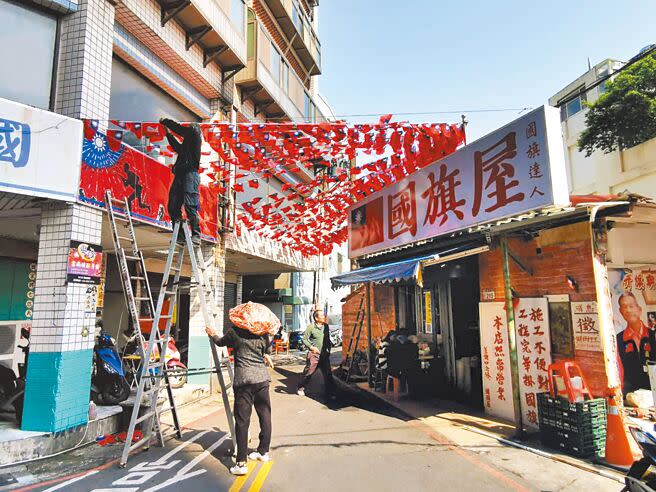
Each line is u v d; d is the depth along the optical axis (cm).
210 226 915
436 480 417
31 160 507
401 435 574
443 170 671
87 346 552
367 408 748
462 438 554
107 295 1016
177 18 841
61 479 427
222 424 648
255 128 592
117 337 912
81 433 532
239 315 475
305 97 1677
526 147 505
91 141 578
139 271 627
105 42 624
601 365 502
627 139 1462
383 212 879
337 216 1159
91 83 593
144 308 1065
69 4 590
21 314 741
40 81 575
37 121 516
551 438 499
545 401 509
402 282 708
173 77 883
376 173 877
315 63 2055
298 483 415
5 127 489
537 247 600
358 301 1234
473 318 830
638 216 563
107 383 634
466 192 613
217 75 998
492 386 670
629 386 665
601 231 528
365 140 624
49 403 504
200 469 454
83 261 553
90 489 402
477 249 611
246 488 404
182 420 675
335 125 598
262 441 482
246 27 1102
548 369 527
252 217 1063
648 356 686
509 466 450
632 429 351
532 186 493
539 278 596
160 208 740
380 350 934
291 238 1412
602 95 1493
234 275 1803
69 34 595
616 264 643
